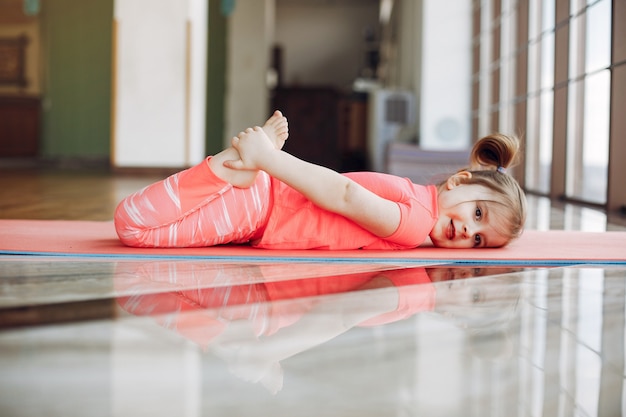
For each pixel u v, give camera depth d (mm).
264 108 9594
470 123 6535
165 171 7207
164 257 1607
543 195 4570
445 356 867
